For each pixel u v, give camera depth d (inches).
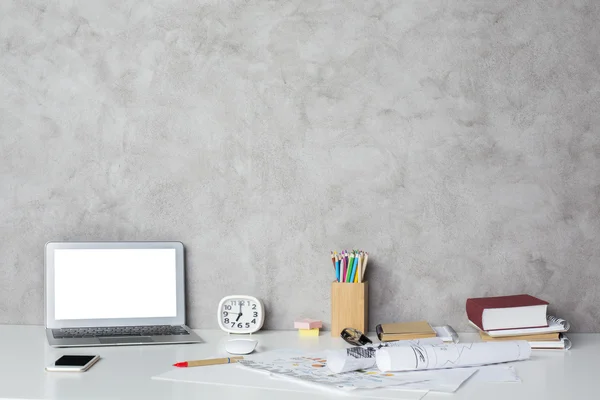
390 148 77.1
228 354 64.2
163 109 80.0
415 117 76.8
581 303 75.3
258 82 78.7
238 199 79.0
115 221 80.5
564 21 75.3
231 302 76.7
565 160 75.4
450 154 76.4
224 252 79.1
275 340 72.2
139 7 80.3
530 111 75.7
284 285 78.4
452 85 76.4
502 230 76.0
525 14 75.6
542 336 67.3
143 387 52.6
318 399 49.1
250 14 78.8
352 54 77.5
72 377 55.9
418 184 76.8
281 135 78.4
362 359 56.5
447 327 72.8
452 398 49.5
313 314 78.0
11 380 55.2
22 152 81.4
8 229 81.4
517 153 75.9
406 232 76.9
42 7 81.4
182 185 79.7
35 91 81.4
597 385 53.4
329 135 77.8
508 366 59.4
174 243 78.3
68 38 81.0
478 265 76.2
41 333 75.7
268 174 78.5
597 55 75.0
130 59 80.4
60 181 81.0
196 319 79.4
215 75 79.3
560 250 75.5
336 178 77.7
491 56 76.0
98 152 80.7
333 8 77.7
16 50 81.7
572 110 75.3
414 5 76.8
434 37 76.6
